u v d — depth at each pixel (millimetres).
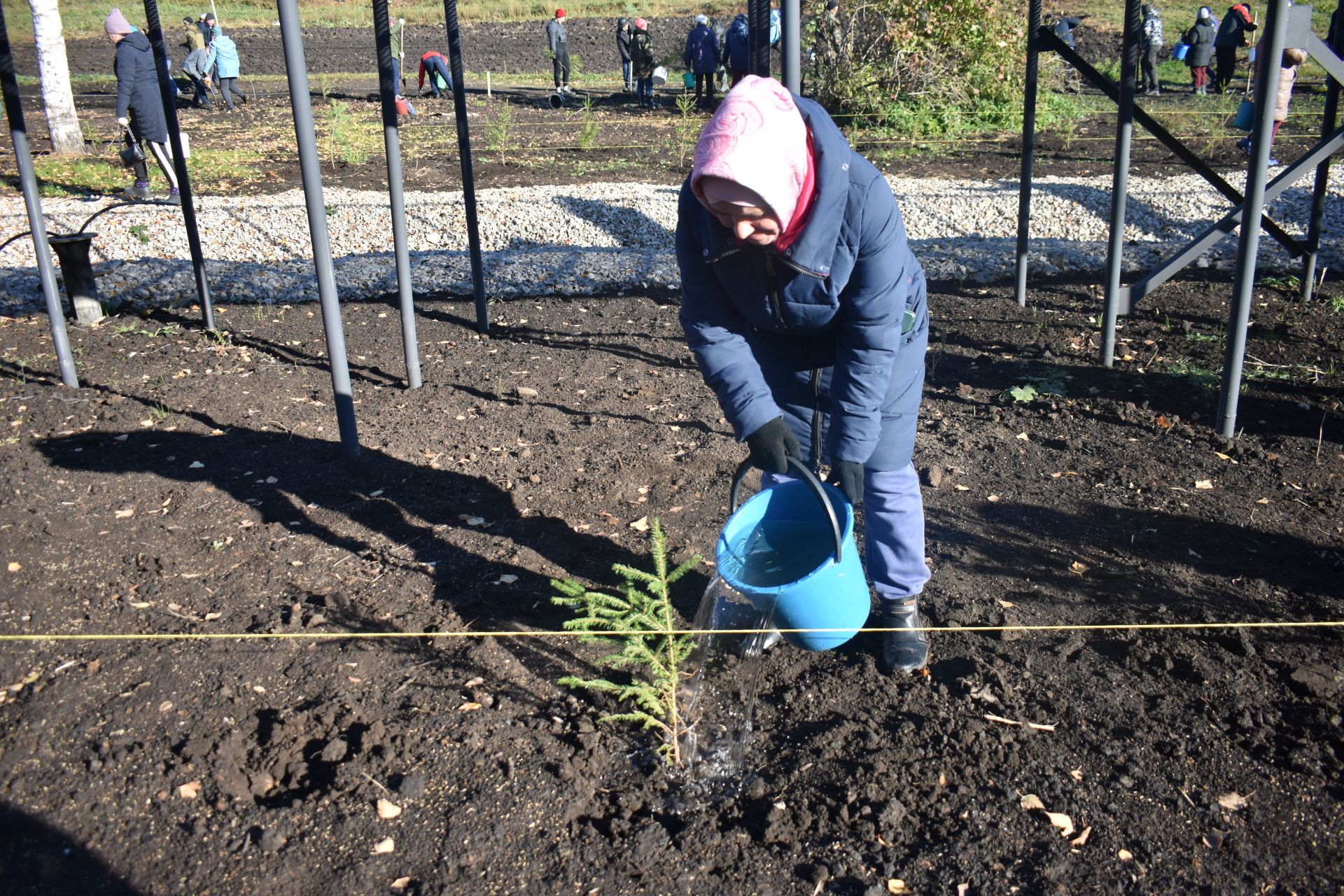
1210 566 3490
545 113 18656
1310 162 5246
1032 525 3816
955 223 9203
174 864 2270
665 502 4066
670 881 2248
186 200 6152
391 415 5062
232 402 5227
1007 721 2740
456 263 7773
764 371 2891
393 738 2658
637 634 2730
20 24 28438
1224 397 4445
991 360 5652
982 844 2330
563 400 5223
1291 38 4523
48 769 2533
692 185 2230
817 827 2402
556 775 2559
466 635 3137
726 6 33656
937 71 14984
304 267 7797
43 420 4926
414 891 2209
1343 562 3494
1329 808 2412
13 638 3059
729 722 2799
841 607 2729
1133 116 4973
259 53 28891
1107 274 5293
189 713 2748
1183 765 2562
